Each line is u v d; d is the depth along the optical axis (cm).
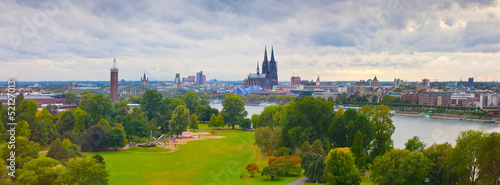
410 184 7562
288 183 8875
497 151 6694
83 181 7075
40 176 6925
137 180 9031
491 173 6906
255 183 8881
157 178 9275
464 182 7250
